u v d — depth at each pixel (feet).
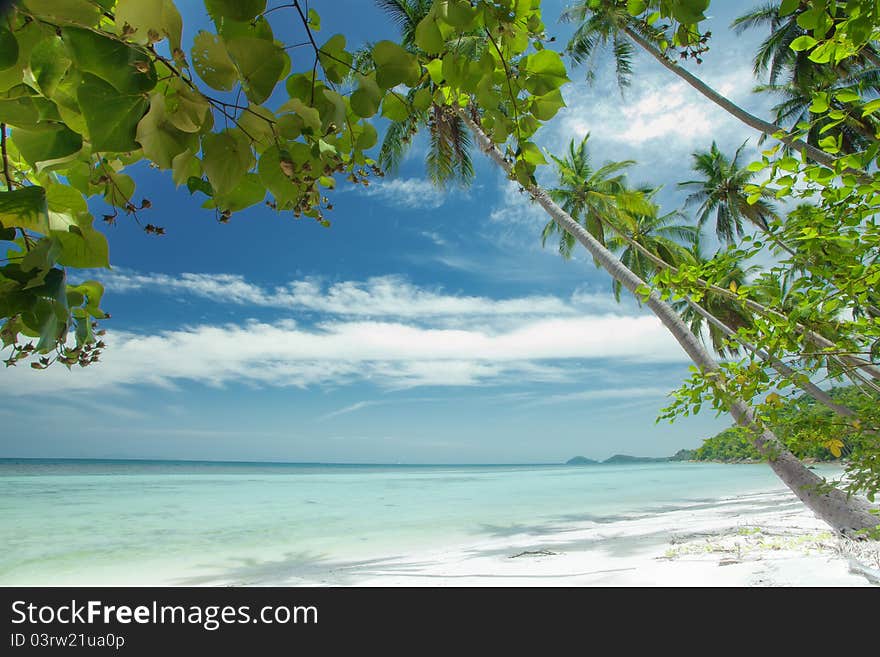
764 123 37.78
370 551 36.78
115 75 1.72
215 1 2.15
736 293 9.37
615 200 66.49
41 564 33.68
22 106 1.93
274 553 36.91
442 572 27.22
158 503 73.97
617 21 39.01
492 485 127.24
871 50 42.70
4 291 2.01
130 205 2.70
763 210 81.05
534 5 2.77
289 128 2.11
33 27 1.74
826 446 9.48
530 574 24.85
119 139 1.80
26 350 2.33
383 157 59.62
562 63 2.87
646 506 68.64
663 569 21.59
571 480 154.10
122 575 30.53
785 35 58.90
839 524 24.04
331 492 99.04
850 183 6.61
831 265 8.12
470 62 2.82
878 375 10.39
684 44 3.33
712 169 89.86
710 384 9.49
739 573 18.56
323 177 2.63
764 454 10.73
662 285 9.84
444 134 56.70
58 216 2.64
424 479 165.78
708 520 44.45
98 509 65.51
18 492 91.66
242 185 2.55
